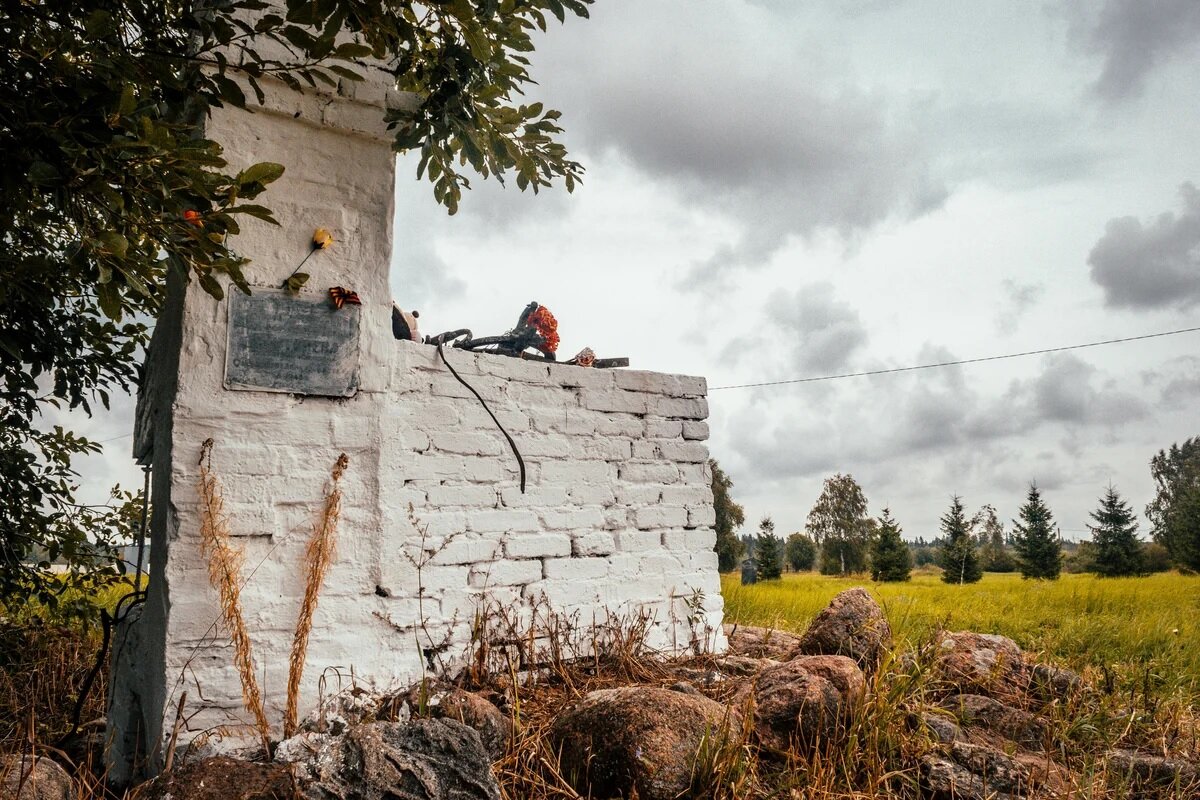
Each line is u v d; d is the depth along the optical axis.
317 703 3.74
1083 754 4.30
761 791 3.42
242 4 3.08
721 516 32.28
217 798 2.60
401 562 4.25
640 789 3.21
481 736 3.47
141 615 4.03
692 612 5.64
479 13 3.91
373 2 3.13
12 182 2.71
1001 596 16.77
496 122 4.57
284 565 3.75
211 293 3.13
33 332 4.95
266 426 3.74
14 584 5.71
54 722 4.81
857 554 52.31
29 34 2.85
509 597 4.74
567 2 4.27
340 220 4.00
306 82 3.88
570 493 5.16
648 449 5.65
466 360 4.79
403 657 4.11
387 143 4.17
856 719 3.87
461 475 4.65
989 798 3.61
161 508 3.73
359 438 3.99
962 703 4.65
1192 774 4.06
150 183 2.88
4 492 5.61
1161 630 9.51
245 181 3.01
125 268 2.91
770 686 4.12
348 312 3.97
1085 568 40.59
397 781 2.80
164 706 3.41
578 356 5.87
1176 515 40.94
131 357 5.50
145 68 3.00
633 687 3.83
